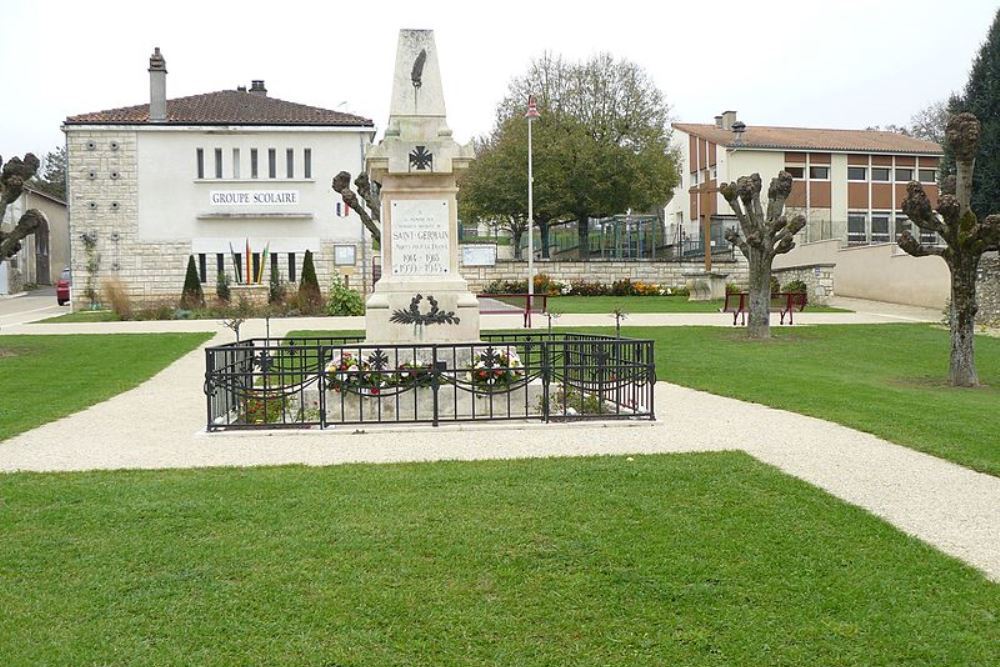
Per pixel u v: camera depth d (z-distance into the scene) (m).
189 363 17.64
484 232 77.44
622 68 49.19
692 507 6.46
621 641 4.47
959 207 14.45
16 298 54.09
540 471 7.49
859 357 19.02
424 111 11.88
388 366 11.20
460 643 4.43
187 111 40.69
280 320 28.14
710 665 4.26
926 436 9.44
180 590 4.96
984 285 29.50
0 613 4.67
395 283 11.82
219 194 38.97
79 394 13.31
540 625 4.62
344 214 39.47
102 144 38.62
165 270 39.03
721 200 52.97
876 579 5.17
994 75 34.38
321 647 4.36
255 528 5.97
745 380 14.62
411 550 5.56
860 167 53.00
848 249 40.19
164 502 6.56
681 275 46.03
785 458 8.32
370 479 7.27
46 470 7.87
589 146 46.78
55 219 66.31
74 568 5.27
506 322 25.86
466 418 10.09
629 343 10.63
